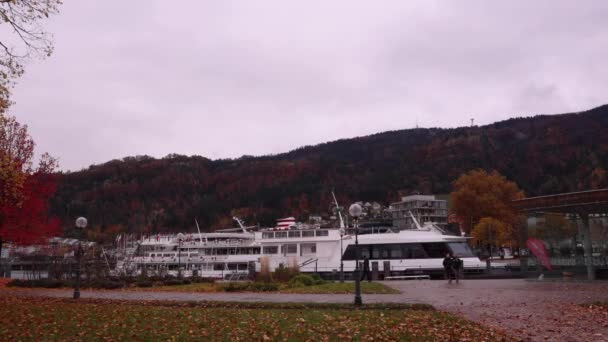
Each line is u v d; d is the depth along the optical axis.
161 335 12.91
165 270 47.88
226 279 43.31
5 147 32.16
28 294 27.44
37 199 34.25
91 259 52.62
